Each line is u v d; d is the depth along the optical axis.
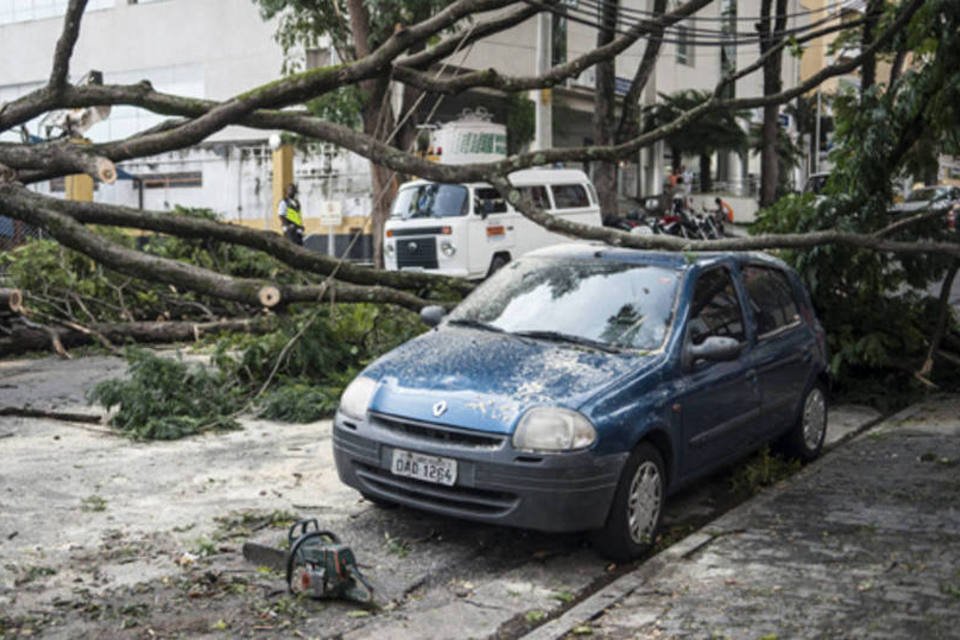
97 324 12.74
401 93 22.42
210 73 28.58
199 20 28.66
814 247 10.06
